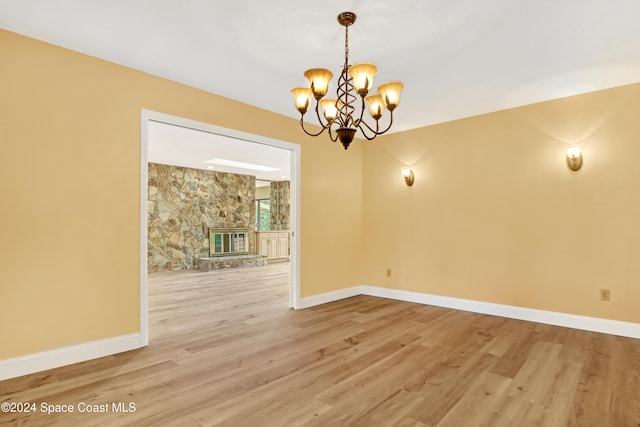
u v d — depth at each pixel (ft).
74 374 7.90
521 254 12.55
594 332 10.96
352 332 11.02
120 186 9.42
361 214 17.43
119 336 9.30
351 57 8.98
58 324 8.36
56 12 7.12
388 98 7.16
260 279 21.39
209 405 6.57
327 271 15.46
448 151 14.51
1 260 7.64
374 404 6.63
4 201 7.70
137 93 9.76
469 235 13.84
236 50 8.69
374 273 16.90
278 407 6.51
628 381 7.55
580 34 7.87
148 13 7.16
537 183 12.26
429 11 7.00
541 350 9.40
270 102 12.40
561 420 6.09
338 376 7.83
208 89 11.17
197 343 10.00
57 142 8.41
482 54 8.80
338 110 7.90
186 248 25.89
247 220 29.66
